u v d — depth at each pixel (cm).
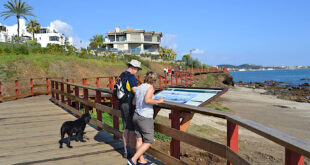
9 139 546
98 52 4072
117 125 504
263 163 781
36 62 2161
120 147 473
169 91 608
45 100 1188
